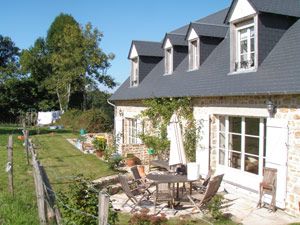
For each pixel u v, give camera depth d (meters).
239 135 11.49
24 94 45.06
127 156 15.73
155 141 14.90
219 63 13.30
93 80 41.81
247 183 10.99
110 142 18.39
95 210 6.50
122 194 11.15
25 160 14.92
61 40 42.44
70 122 36.53
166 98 14.75
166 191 9.90
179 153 11.18
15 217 7.43
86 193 6.66
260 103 10.08
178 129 11.46
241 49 12.04
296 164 8.98
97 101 42.91
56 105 47.34
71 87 43.88
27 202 8.52
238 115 11.05
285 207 9.29
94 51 40.28
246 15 11.36
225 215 9.08
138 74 20.02
